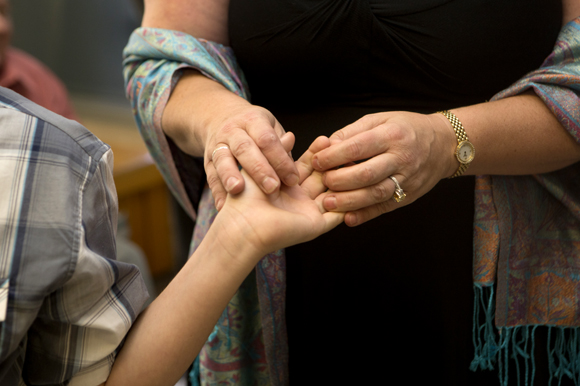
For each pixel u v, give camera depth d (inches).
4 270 22.8
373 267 37.7
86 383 26.2
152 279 110.2
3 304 22.3
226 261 26.8
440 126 32.5
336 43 36.5
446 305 37.4
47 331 25.3
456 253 37.2
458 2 35.7
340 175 29.5
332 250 37.9
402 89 38.1
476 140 32.7
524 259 36.7
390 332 38.5
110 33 131.0
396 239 37.3
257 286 36.1
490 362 37.1
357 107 38.8
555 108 33.4
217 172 28.6
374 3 36.0
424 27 36.0
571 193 37.0
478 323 37.4
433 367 38.2
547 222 37.6
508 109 34.0
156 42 39.3
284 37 37.5
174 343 27.0
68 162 24.9
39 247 23.3
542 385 38.2
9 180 23.7
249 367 40.5
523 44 36.4
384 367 39.2
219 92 35.8
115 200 27.7
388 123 30.3
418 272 37.4
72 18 133.0
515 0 35.4
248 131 29.2
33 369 25.8
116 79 133.1
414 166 30.2
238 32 39.8
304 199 29.8
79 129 26.4
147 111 38.6
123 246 76.9
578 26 35.2
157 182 103.4
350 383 40.0
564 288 36.9
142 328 27.5
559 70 34.3
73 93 138.6
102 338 25.7
